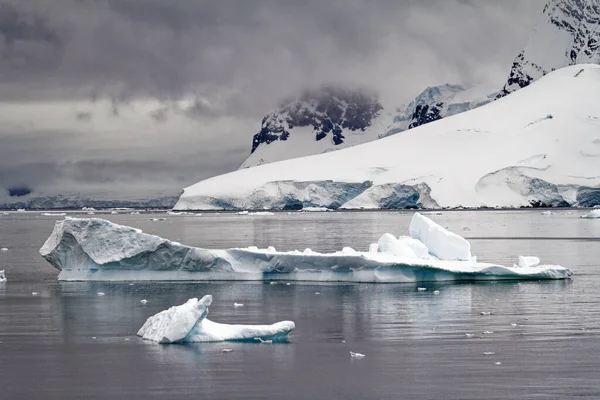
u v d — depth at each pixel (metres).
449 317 43.53
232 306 47.59
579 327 40.50
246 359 34.72
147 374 32.69
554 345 36.50
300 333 39.94
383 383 31.05
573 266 68.31
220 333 38.53
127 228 58.84
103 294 52.50
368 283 56.06
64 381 31.98
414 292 51.97
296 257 57.28
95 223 59.03
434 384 30.80
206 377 32.16
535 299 48.94
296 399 29.42
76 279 59.91
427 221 62.59
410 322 42.31
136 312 46.28
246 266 58.19
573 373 31.89
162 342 37.91
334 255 56.69
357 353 35.31
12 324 43.06
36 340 39.03
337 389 30.45
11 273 67.75
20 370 33.59
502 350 35.69
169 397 29.83
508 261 74.25
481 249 90.06
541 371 32.25
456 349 36.00
